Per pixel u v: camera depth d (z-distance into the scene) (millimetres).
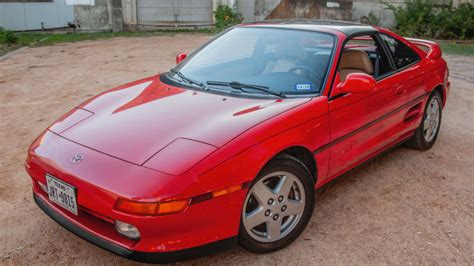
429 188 4191
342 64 4152
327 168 3520
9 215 3633
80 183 2709
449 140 5469
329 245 3268
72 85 8078
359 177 4398
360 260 3098
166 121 3102
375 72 4258
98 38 14883
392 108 4191
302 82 3568
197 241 2689
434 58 5000
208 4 17328
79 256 3123
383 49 4305
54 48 12625
